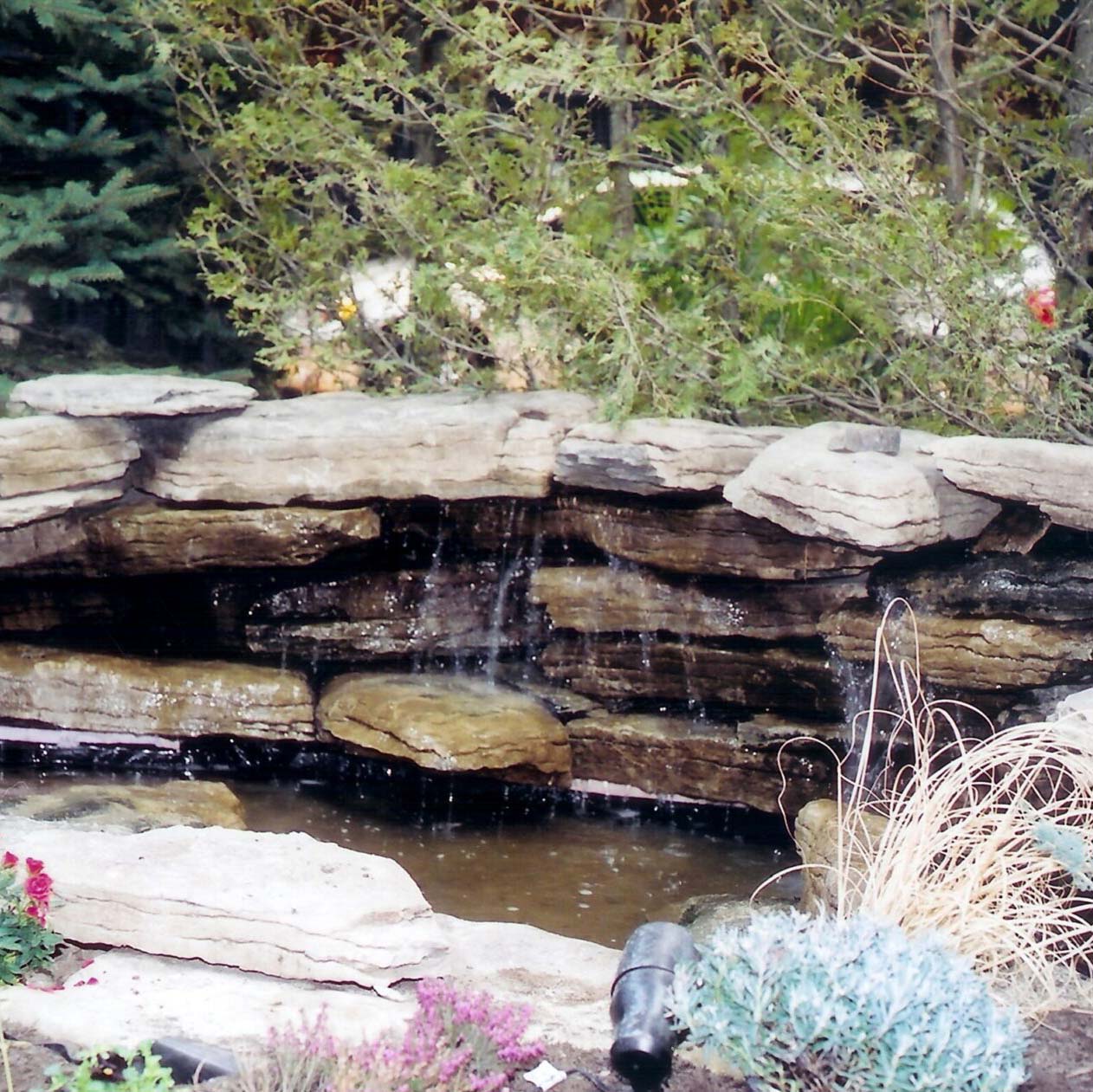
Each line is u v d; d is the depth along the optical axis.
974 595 6.49
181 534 7.60
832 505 6.34
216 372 10.05
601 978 4.61
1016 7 9.47
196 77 9.65
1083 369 8.67
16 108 9.02
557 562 7.88
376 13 10.12
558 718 7.73
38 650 7.89
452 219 9.19
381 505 7.82
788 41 8.65
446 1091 3.60
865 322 8.30
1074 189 8.20
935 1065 3.44
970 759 4.99
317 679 7.98
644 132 8.96
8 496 7.14
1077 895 4.77
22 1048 3.96
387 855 6.89
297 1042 3.73
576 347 8.41
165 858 4.82
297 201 9.92
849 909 4.84
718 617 7.34
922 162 8.85
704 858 6.96
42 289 9.91
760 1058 3.57
